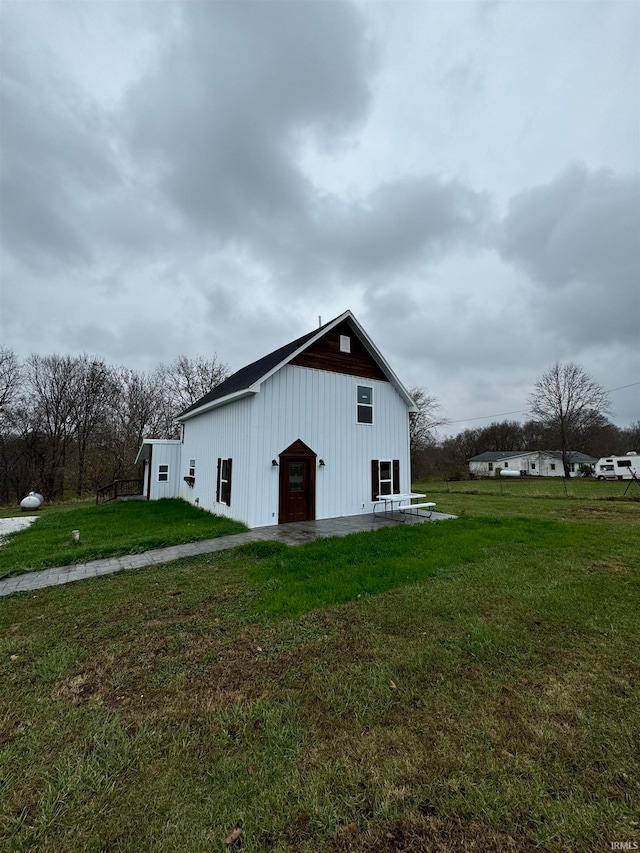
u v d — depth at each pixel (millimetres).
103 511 14117
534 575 5574
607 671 3111
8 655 3547
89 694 2908
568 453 43594
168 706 2742
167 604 4723
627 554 6754
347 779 2066
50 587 5539
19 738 2434
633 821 1806
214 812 1885
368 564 6066
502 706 2674
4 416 26172
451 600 4633
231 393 10680
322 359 11305
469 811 1871
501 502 16406
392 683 2961
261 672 3158
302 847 1708
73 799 1966
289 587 5086
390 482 12750
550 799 1931
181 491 17672
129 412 30875
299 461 10664
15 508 19484
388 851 1685
